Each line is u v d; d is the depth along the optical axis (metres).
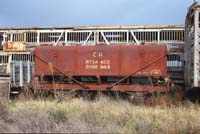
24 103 14.91
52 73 24.39
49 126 9.34
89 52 25.05
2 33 31.41
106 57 24.73
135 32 28.92
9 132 8.58
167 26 28.25
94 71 24.83
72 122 9.80
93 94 24.20
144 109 15.97
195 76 20.59
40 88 22.97
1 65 29.61
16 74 28.00
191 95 21.48
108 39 29.30
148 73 24.06
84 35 29.73
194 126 13.99
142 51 24.25
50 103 14.86
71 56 25.27
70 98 16.64
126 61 24.45
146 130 12.33
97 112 13.19
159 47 24.17
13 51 30.97
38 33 30.70
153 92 22.08
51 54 25.53
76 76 25.09
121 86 23.80
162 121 14.19
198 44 20.73
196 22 20.89
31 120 9.57
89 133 9.18
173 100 19.62
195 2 21.22
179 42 27.80
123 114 13.58
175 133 13.44
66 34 30.09
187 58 23.02
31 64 28.69
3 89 23.45
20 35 31.02
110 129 10.14
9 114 10.53
